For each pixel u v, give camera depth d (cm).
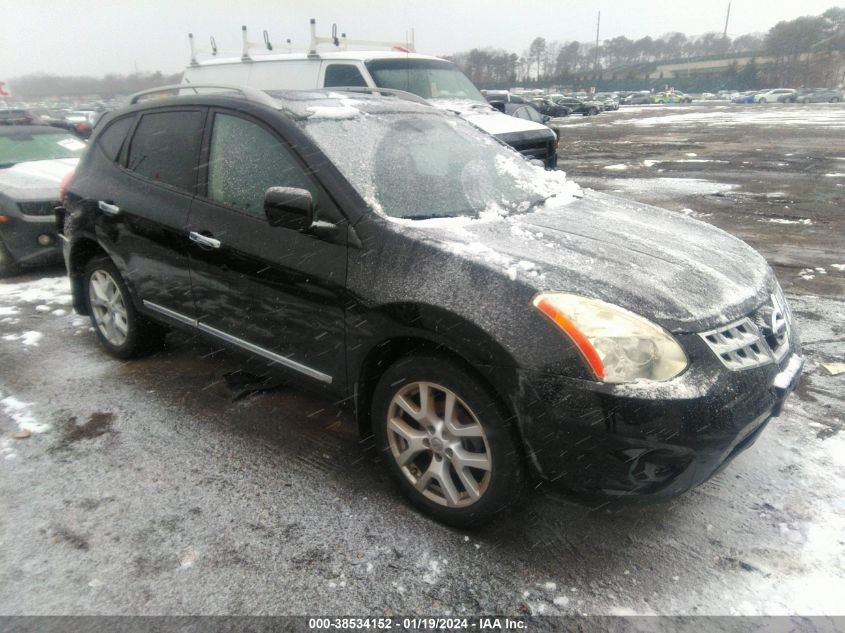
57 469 307
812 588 233
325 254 279
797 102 5778
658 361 222
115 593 232
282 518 272
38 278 632
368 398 288
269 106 322
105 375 409
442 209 300
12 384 397
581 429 221
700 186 1125
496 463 243
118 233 383
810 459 308
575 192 377
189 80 1001
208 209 331
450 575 242
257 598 231
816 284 563
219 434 338
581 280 242
